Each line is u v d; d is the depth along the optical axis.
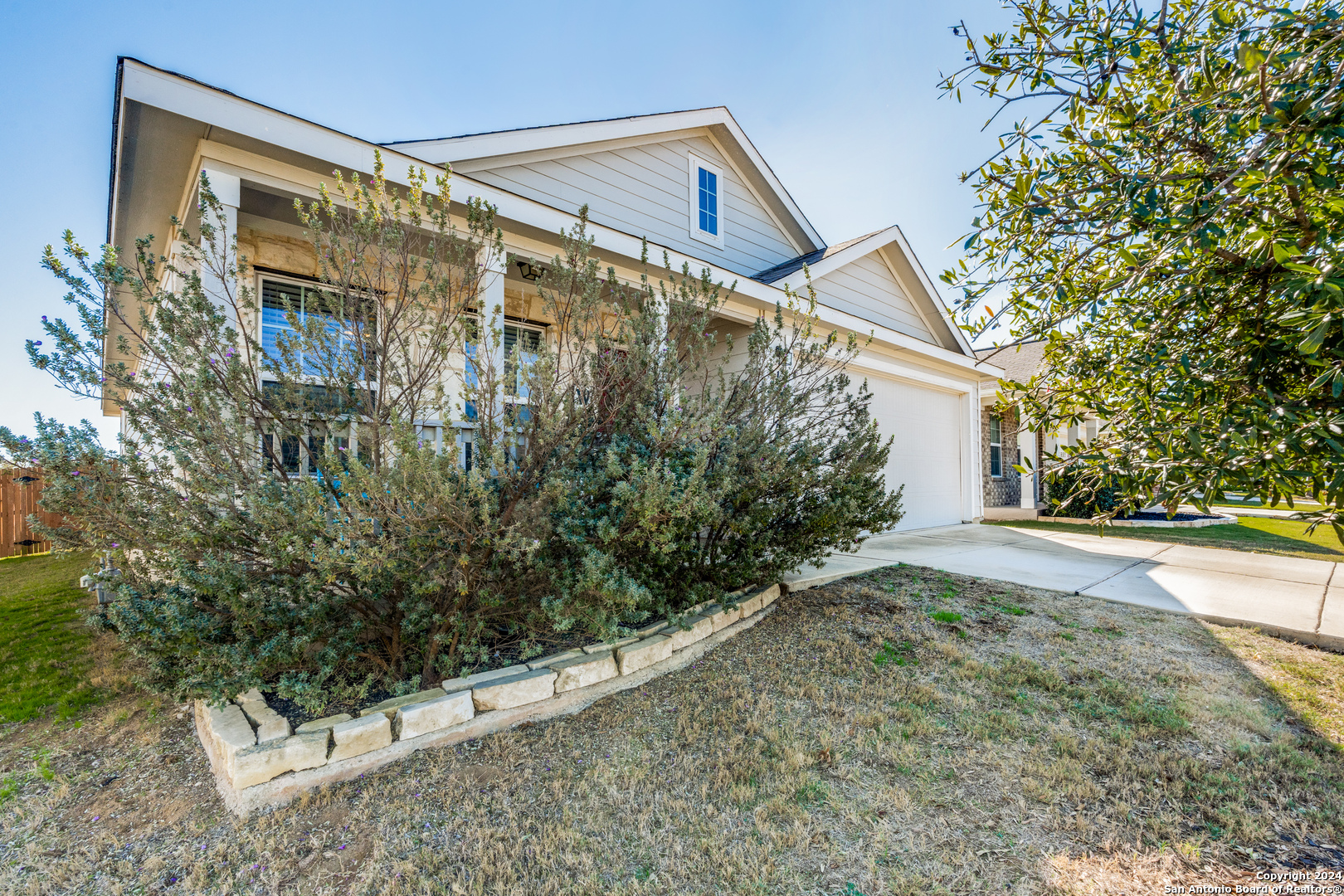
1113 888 1.82
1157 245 2.28
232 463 2.61
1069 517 11.01
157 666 2.28
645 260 4.01
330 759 2.38
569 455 3.17
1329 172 1.66
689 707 3.02
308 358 3.11
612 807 2.25
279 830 2.12
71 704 3.19
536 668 3.05
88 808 2.27
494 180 5.92
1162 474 2.01
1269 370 1.94
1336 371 1.52
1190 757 2.51
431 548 2.72
